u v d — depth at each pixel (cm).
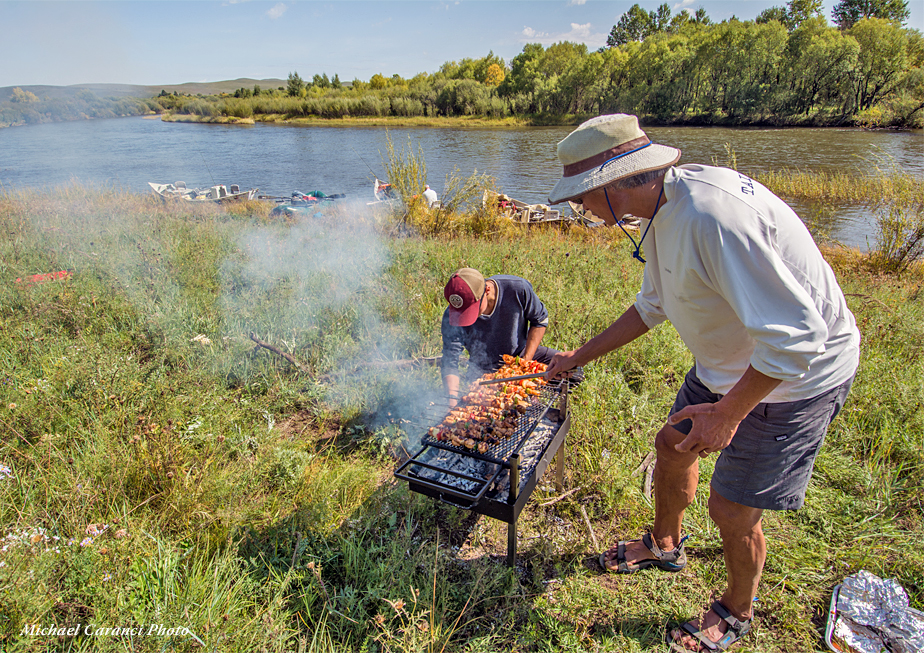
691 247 172
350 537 268
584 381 375
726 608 222
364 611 228
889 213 934
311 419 391
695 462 234
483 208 1143
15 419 324
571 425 346
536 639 222
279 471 306
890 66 5400
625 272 659
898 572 244
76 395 355
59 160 3212
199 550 252
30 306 497
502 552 273
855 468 304
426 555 262
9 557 205
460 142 4294
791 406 182
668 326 466
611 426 343
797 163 2647
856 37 5688
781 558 253
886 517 276
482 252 761
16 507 253
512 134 5112
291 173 2783
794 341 153
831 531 267
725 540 209
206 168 2916
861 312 509
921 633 212
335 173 2789
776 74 6056
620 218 195
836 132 4422
